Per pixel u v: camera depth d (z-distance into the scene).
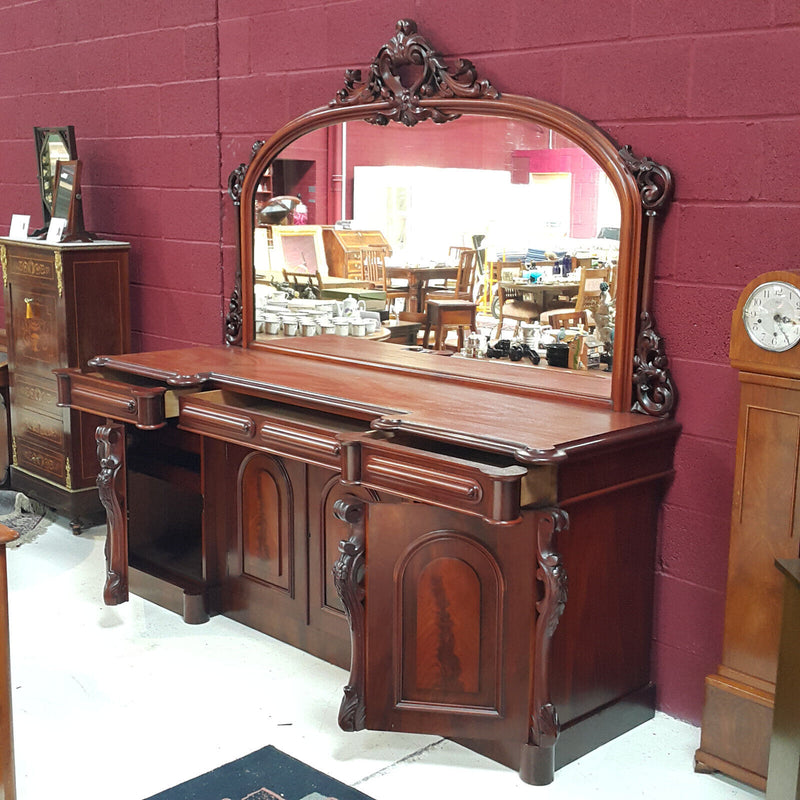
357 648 2.89
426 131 3.50
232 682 3.39
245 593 3.84
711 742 2.87
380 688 2.91
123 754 2.93
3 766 2.47
